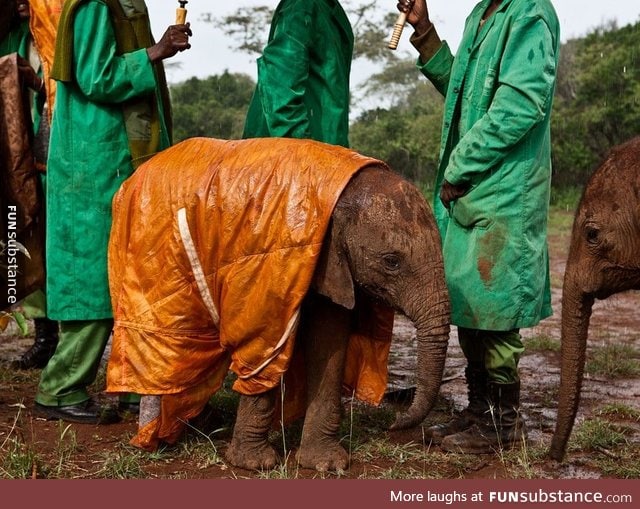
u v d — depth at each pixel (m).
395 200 4.64
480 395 5.49
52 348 7.14
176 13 5.59
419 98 33.62
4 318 6.13
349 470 4.95
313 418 4.97
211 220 4.78
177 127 27.14
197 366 4.99
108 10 5.49
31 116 6.29
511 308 5.16
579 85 25.59
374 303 5.05
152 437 5.05
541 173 5.25
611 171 4.80
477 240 5.18
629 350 8.03
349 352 5.16
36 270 6.33
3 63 5.98
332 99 6.57
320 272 4.69
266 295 4.62
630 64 23.66
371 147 25.86
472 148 5.09
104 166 5.60
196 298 4.89
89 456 5.12
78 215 5.60
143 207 4.99
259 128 6.85
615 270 4.82
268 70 6.30
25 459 4.81
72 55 5.47
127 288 5.03
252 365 4.77
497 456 5.26
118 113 5.63
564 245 15.13
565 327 4.93
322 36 6.45
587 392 6.79
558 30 5.24
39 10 5.90
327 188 4.61
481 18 5.44
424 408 4.61
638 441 5.59
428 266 4.62
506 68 5.09
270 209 4.63
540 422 5.97
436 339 4.61
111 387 5.03
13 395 6.34
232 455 4.98
